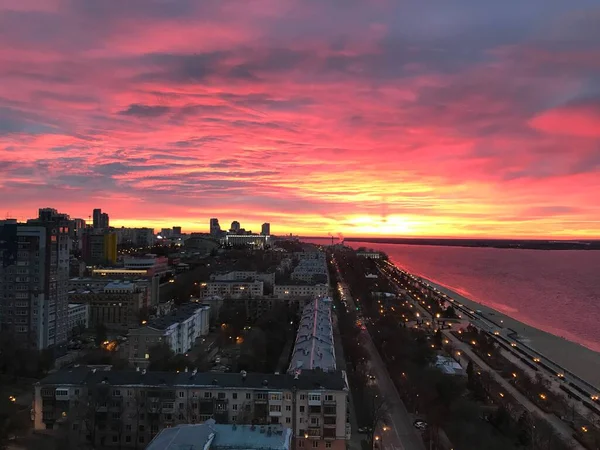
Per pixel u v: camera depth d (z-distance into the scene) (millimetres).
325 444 178875
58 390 180000
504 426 198875
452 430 194125
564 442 189750
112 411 178250
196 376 187625
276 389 179625
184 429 136500
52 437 174000
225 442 131750
